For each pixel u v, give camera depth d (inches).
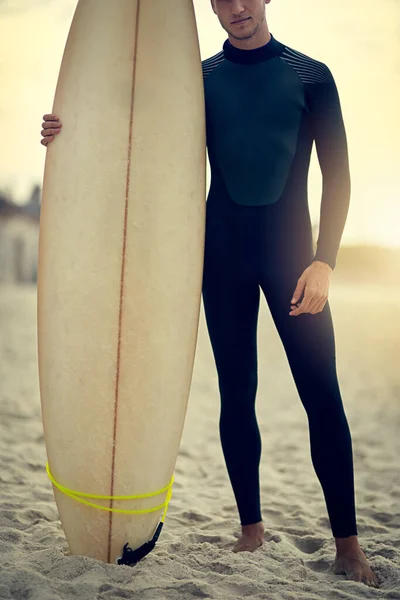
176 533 100.4
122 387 78.2
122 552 80.3
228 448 89.0
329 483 82.0
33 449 150.3
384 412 197.8
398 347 332.2
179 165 79.9
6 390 219.1
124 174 78.4
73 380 78.8
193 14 85.1
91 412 78.4
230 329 85.8
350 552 81.5
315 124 83.1
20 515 104.0
